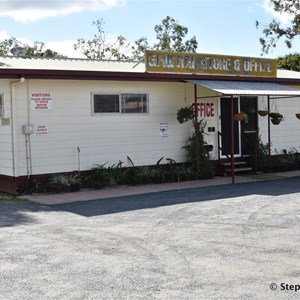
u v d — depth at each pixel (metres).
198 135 14.80
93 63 15.74
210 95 15.66
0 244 7.21
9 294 5.11
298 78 17.25
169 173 14.23
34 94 12.54
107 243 7.23
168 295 5.00
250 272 5.70
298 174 15.98
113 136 13.77
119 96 13.86
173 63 14.18
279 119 16.59
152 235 7.66
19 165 12.38
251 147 16.69
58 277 5.64
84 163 13.32
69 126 13.07
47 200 11.39
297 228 7.86
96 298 4.96
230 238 7.33
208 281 5.41
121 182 13.55
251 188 12.83
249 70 15.97
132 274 5.71
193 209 9.81
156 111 14.55
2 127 12.82
